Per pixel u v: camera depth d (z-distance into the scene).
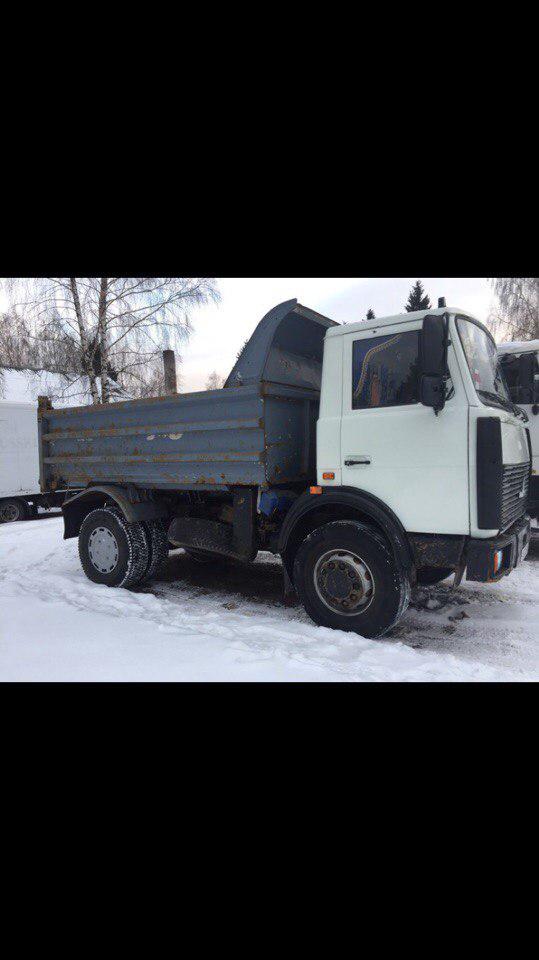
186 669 3.26
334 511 4.29
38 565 6.83
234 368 4.41
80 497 5.71
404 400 3.84
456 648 4.02
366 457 3.95
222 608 5.01
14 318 13.75
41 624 4.14
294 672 3.21
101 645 3.68
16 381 16.30
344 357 4.09
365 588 3.89
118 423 5.30
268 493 4.54
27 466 11.36
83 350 13.96
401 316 3.86
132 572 5.33
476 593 5.41
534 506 6.20
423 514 3.72
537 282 19.95
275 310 4.21
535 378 6.15
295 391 4.56
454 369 3.61
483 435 3.48
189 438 4.77
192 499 5.62
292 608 5.00
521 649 4.00
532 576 5.98
